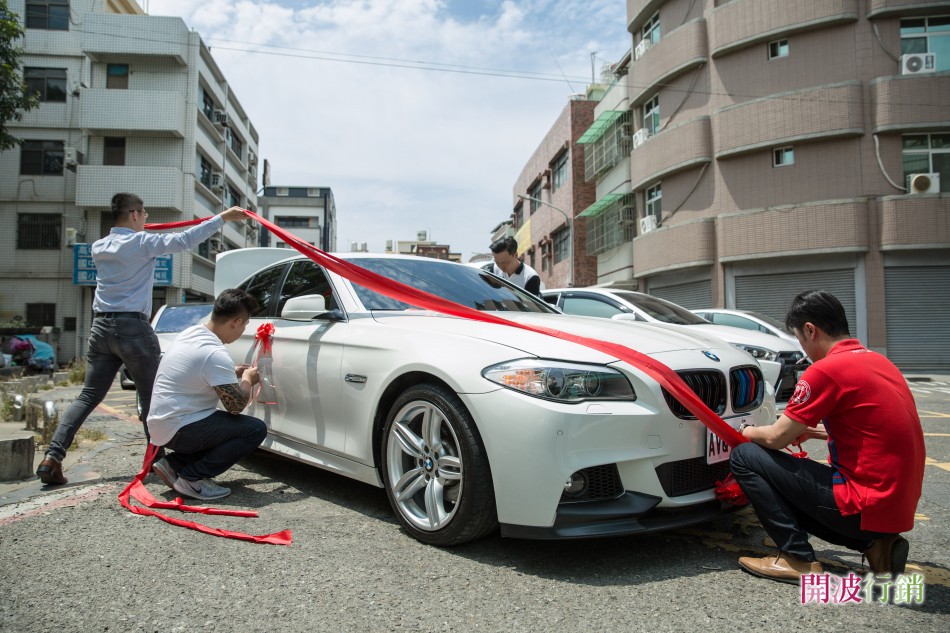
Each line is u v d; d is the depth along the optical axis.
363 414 3.07
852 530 2.32
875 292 16.58
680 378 2.61
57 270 24.94
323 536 2.84
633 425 2.45
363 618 2.06
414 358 2.82
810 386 2.33
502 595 2.25
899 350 16.53
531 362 2.51
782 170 17.78
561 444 2.37
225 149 30.58
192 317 8.27
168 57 25.42
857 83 16.61
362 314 3.41
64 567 2.46
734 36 18.38
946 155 16.50
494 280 4.29
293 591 2.26
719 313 8.92
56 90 25.30
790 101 17.31
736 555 2.67
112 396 9.63
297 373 3.56
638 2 22.14
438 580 2.37
